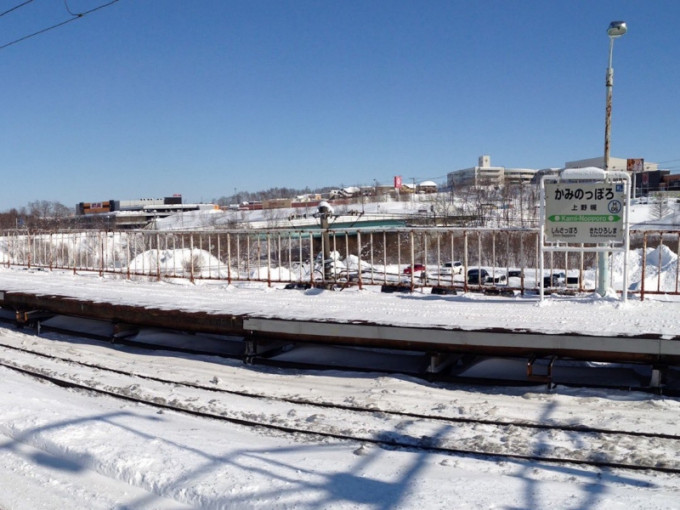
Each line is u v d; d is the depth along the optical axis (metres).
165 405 7.25
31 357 10.11
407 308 8.98
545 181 8.63
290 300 10.28
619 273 21.12
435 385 7.70
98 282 14.16
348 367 8.45
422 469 4.96
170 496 4.53
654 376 6.78
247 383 8.13
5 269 18.25
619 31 8.88
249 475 4.70
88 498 4.61
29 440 5.72
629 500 4.18
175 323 9.71
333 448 5.66
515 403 6.81
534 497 4.24
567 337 6.82
